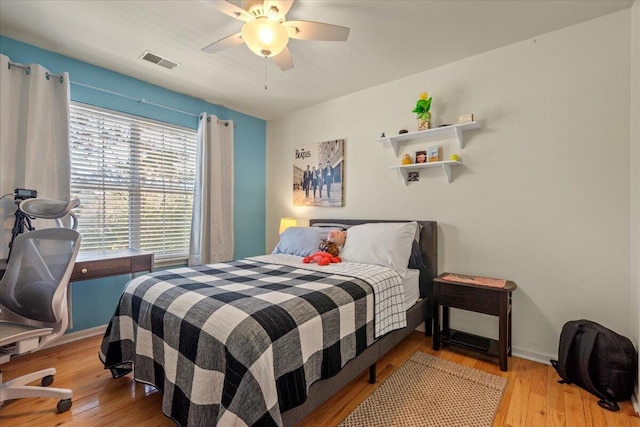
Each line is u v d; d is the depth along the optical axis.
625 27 1.89
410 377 1.96
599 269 1.98
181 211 3.37
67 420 1.53
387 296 1.98
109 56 2.50
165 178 3.21
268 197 4.21
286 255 2.87
